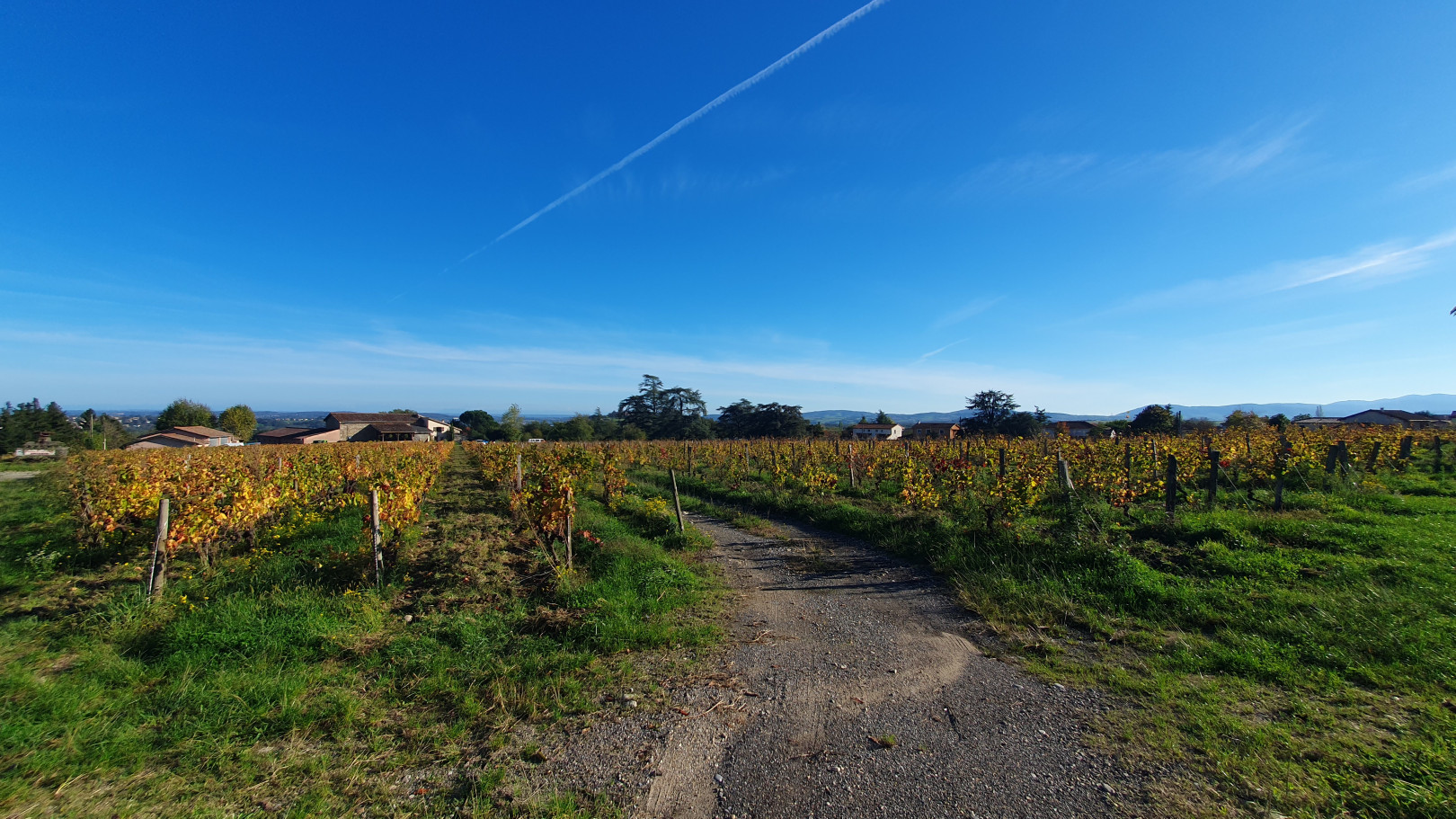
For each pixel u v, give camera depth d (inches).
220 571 274.4
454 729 146.2
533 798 118.3
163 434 1983.3
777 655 194.7
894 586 276.4
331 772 129.6
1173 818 105.2
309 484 465.7
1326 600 199.3
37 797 119.8
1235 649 176.9
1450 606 187.8
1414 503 363.9
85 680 167.6
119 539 331.9
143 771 130.3
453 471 901.8
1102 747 130.5
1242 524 299.7
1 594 257.3
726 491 593.6
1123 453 560.7
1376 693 147.1
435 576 268.2
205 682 167.5
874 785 120.0
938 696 161.2
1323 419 1892.2
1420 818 100.3
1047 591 240.8
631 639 203.9
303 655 188.7
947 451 625.3
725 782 122.9
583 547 325.1
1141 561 260.8
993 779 120.2
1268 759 121.4
